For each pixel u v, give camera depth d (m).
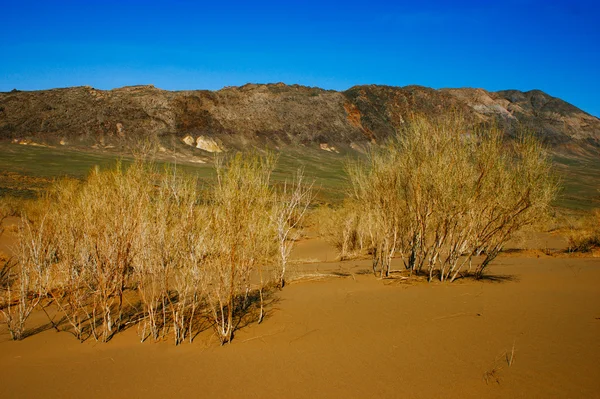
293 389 4.11
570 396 3.79
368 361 4.68
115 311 7.17
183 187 6.43
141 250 6.00
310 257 15.80
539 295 7.46
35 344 5.63
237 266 6.49
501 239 9.17
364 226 15.49
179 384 4.29
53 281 8.23
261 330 5.86
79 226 7.73
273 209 8.99
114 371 4.64
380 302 7.18
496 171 9.10
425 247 9.98
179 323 5.94
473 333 5.45
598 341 5.04
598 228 17.03
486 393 3.89
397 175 9.66
